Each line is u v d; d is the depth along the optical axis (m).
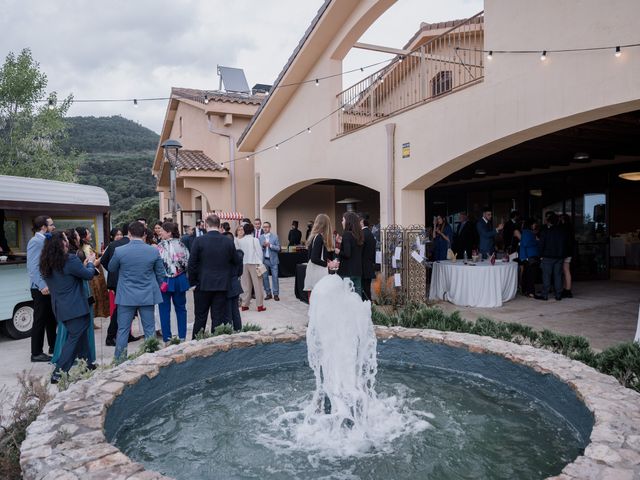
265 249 8.70
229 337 4.08
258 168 13.55
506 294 8.09
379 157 8.31
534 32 5.42
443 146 6.88
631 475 1.73
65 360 4.28
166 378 3.36
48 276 4.21
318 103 10.27
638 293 8.86
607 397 2.55
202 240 5.21
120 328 4.62
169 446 2.66
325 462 2.48
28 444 2.07
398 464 2.45
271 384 3.70
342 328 3.29
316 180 10.91
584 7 4.86
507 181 13.48
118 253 4.60
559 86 5.16
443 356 3.88
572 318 6.75
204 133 16.66
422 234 7.64
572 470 1.78
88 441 2.11
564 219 8.83
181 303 5.76
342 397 3.20
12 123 14.66
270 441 2.74
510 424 2.88
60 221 7.93
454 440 2.70
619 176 10.76
